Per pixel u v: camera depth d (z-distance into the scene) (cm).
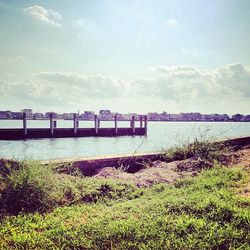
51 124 4138
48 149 3114
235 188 666
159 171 862
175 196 619
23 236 454
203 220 465
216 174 809
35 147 3262
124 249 408
